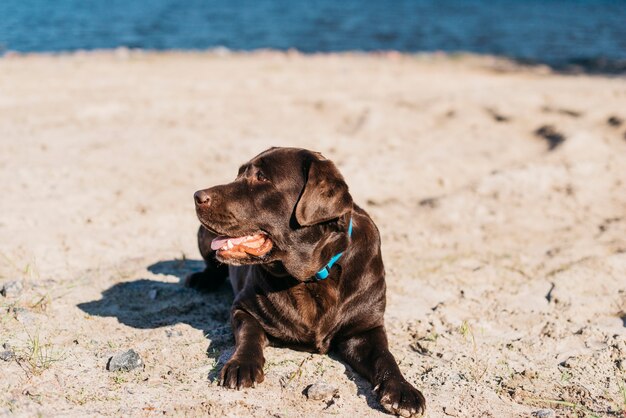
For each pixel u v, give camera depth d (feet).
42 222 9.31
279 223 6.06
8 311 6.93
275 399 5.81
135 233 9.21
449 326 7.19
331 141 13.55
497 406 5.89
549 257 8.87
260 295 6.42
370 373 6.06
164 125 14.38
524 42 34.24
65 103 16.11
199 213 5.98
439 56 28.30
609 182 11.60
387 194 11.13
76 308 7.16
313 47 31.48
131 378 5.99
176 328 6.84
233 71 21.65
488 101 16.39
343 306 6.32
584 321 7.35
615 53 29.60
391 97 17.26
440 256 8.88
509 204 10.68
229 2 55.57
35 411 5.42
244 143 13.16
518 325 7.27
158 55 26.07
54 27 34.94
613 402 5.95
